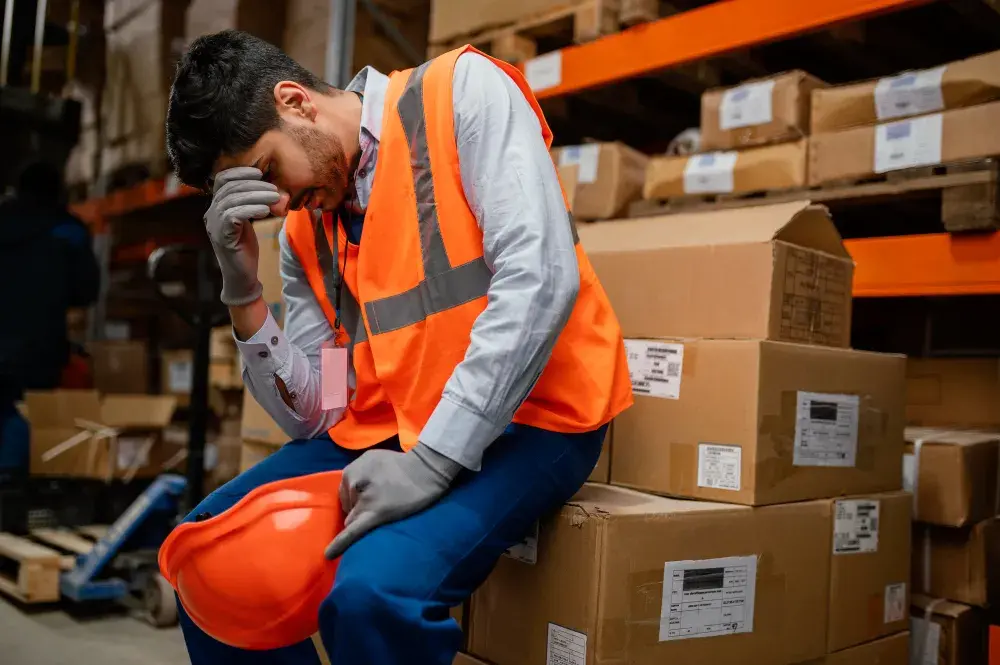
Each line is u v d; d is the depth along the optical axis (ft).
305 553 3.63
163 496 8.18
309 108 3.93
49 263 11.17
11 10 13.05
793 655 4.75
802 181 6.72
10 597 8.36
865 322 8.50
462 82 3.93
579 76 8.02
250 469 4.60
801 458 4.83
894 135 6.24
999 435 6.26
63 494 9.73
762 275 4.76
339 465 4.56
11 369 10.66
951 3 6.73
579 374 3.99
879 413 5.51
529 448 3.90
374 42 10.14
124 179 14.53
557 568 4.09
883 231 8.34
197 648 4.07
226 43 3.91
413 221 3.99
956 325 7.84
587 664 3.90
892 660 5.48
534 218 3.59
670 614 4.15
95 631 7.34
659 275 5.21
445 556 3.49
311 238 4.76
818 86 6.95
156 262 8.24
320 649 5.43
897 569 5.55
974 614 5.81
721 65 7.72
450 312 3.86
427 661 3.28
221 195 3.92
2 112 12.40
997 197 5.90
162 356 12.44
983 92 5.88
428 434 3.53
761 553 4.56
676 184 7.41
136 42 12.80
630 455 5.00
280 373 4.51
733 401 4.61
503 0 8.34
